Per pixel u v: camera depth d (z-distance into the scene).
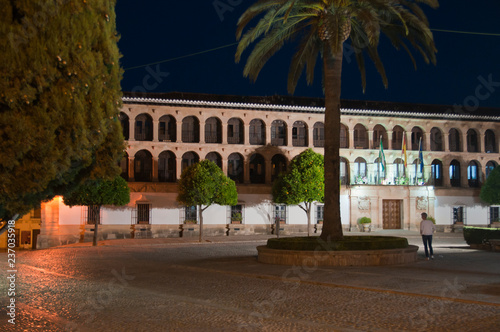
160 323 9.79
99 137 9.84
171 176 44.12
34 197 9.60
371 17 19.72
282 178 40.44
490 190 42.94
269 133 45.66
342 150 46.53
